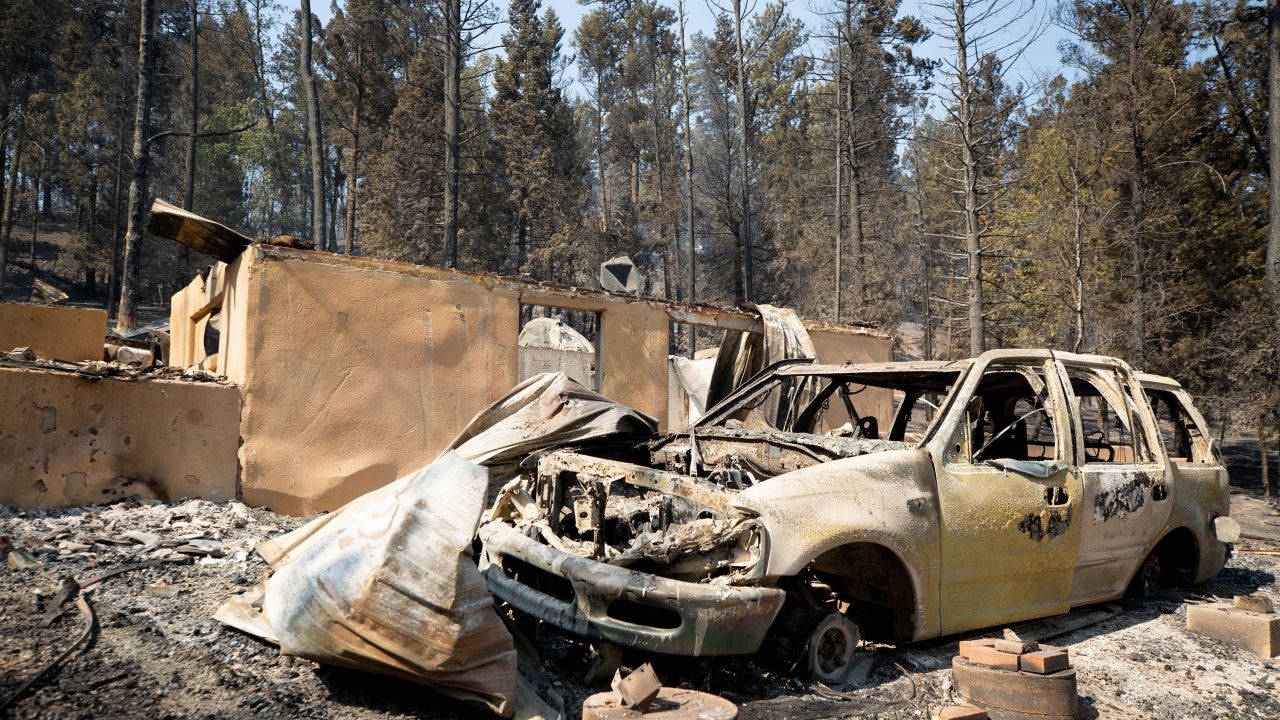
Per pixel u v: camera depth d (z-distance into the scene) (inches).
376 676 126.3
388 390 310.3
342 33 1461.6
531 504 162.6
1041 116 986.7
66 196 1835.6
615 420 214.2
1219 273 866.8
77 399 244.8
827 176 1611.7
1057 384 188.2
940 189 1241.4
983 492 160.2
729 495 131.6
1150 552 217.8
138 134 702.5
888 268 1258.0
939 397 262.7
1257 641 179.6
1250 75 859.4
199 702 114.5
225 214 1748.3
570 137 1605.6
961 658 142.0
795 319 409.7
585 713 111.1
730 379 418.0
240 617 146.8
